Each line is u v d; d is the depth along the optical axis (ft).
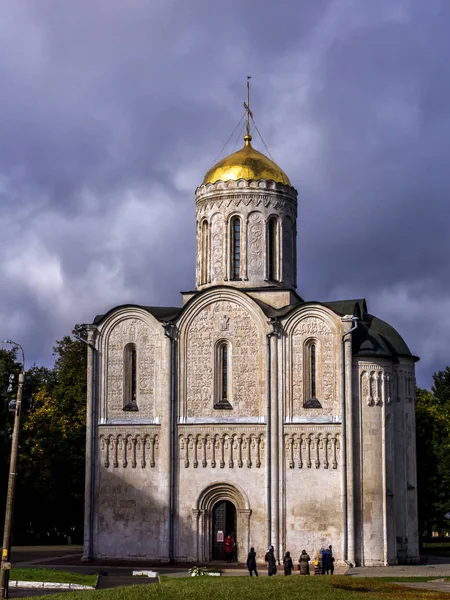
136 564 205.87
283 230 232.32
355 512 202.69
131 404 218.38
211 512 211.20
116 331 221.87
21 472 278.26
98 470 216.95
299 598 129.29
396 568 196.03
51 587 156.76
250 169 231.50
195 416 214.48
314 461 205.98
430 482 284.00
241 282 226.79
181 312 218.38
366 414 206.28
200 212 234.79
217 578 160.86
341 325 209.05
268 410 209.67
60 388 313.94
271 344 212.02
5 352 295.07
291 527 204.54
